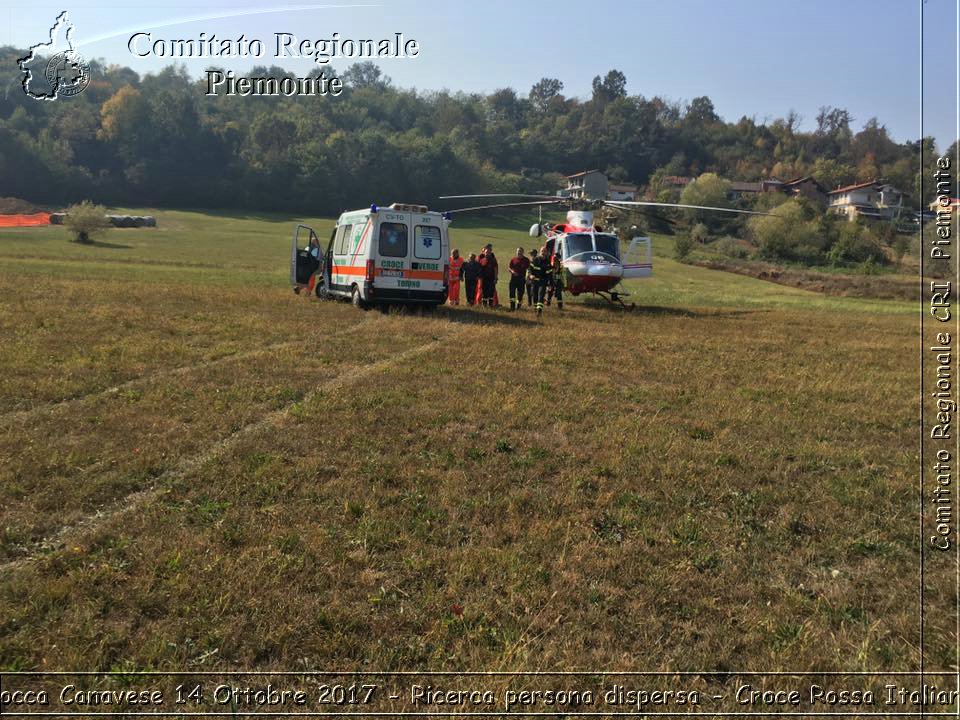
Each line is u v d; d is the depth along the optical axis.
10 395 7.79
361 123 137.75
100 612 3.91
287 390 8.73
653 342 14.65
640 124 165.75
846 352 14.85
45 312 13.51
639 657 3.74
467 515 5.29
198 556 4.48
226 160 109.62
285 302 18.16
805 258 76.50
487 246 20.58
